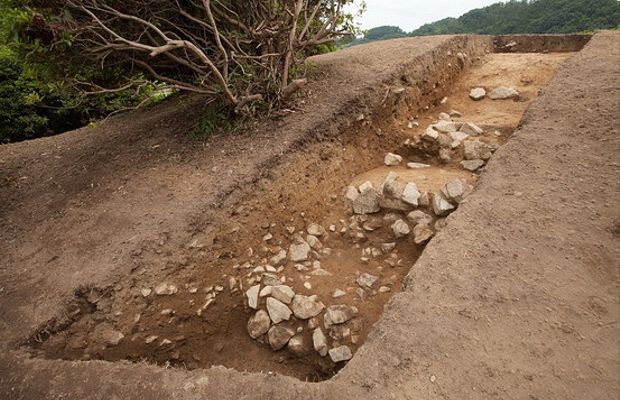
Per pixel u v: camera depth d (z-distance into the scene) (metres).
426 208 2.80
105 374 1.76
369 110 3.61
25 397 1.71
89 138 4.59
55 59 3.00
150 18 3.16
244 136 3.38
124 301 2.25
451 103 4.40
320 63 4.73
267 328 2.41
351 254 2.87
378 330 1.67
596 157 2.29
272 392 1.53
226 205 2.70
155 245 2.46
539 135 2.60
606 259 1.75
